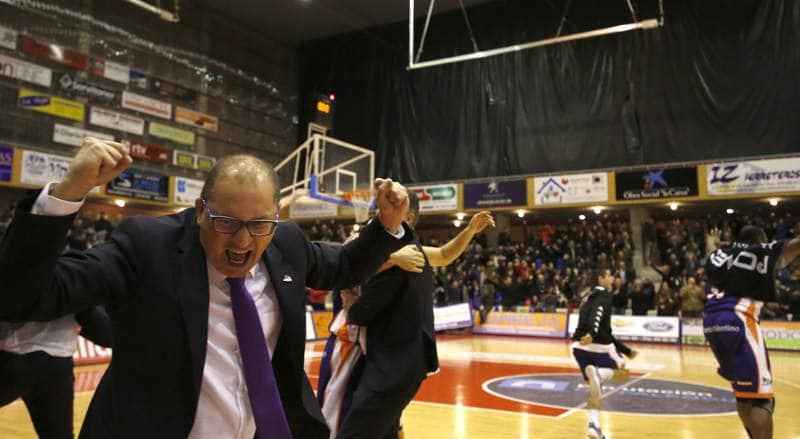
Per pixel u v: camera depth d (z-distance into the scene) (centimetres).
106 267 141
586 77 2097
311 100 1466
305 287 173
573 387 837
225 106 2453
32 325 332
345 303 326
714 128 1911
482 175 2222
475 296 1858
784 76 1836
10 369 325
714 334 419
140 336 145
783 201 1802
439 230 2466
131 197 1972
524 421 624
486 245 2167
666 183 1792
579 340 568
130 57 2156
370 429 279
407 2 2312
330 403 308
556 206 1928
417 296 300
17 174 1691
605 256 1834
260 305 164
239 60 2533
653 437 559
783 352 1352
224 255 148
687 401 736
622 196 1844
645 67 2016
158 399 144
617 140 2031
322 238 2095
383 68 2497
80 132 1961
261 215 144
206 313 149
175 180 2114
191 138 2306
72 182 125
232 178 142
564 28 2150
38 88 1873
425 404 714
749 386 400
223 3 2395
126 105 2108
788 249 395
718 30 1931
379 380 283
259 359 156
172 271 149
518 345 1438
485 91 2259
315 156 1339
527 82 2191
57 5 1958
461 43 2331
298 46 2758
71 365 352
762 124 1852
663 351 1323
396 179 2381
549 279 1858
